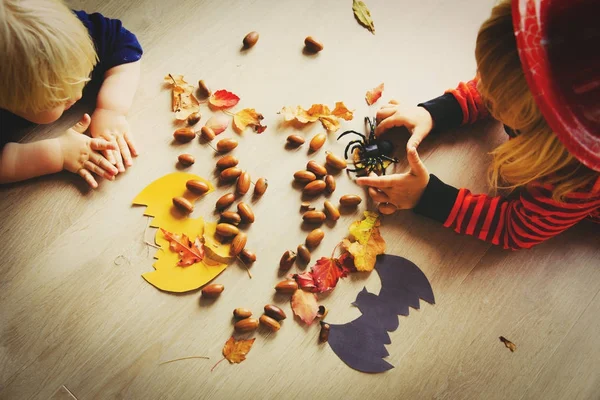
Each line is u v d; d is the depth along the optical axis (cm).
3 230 92
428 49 104
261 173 97
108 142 92
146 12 101
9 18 77
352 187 97
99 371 88
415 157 89
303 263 93
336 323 92
